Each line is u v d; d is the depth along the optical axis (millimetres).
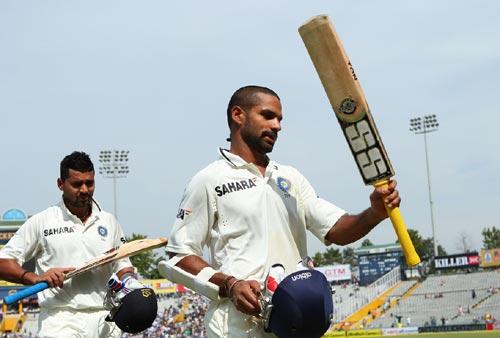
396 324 60094
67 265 7031
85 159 7020
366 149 4359
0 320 51875
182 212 4750
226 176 4699
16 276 6895
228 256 4641
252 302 4180
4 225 47062
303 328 4055
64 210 7152
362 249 76625
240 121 4785
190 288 4652
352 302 68875
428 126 67812
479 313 59969
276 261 4641
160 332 56688
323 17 4270
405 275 71750
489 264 69125
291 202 4844
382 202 4379
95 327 6992
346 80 4312
